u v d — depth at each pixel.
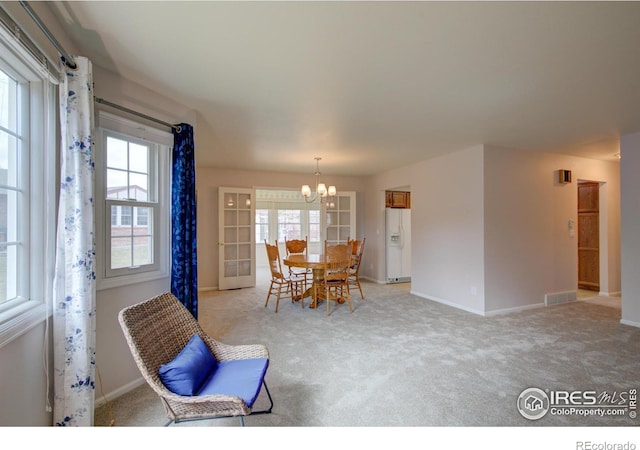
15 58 1.33
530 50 1.90
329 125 3.33
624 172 3.70
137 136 2.28
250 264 6.11
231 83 2.34
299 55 1.96
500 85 2.38
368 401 2.05
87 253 1.64
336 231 6.66
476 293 4.14
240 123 3.25
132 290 2.27
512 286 4.22
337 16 1.58
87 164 1.65
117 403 2.04
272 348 2.96
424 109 2.86
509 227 4.21
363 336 3.27
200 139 3.86
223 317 4.00
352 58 1.99
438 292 4.78
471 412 1.93
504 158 4.20
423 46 1.86
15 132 1.45
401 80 2.30
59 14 1.56
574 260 4.75
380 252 6.39
